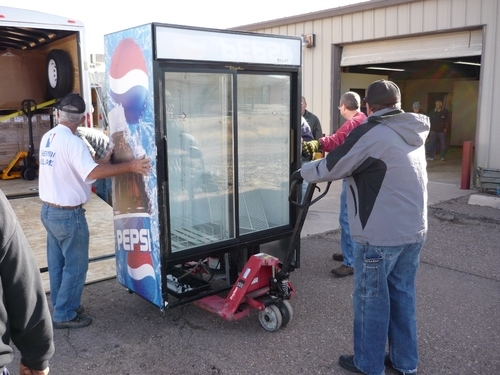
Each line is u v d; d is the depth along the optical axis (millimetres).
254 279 3635
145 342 3498
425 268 4902
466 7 8461
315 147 4328
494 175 8273
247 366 3174
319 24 10773
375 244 2812
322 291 4352
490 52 8273
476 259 5145
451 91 16828
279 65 3834
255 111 4031
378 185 2783
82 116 3633
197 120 3742
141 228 3580
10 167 8008
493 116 8359
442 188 8797
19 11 6152
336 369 3129
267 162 4133
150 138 3330
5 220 1407
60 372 3129
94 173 3410
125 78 3475
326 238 5945
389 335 3041
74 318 3723
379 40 9875
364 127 2834
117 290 4410
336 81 10695
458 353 3299
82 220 3633
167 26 3209
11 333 1548
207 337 3557
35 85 8312
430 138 13445
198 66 3404
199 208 3855
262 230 4012
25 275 1479
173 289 3840
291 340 3498
